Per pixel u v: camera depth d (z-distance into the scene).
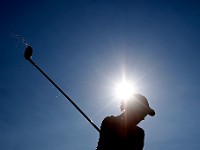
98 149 4.28
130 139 4.26
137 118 4.25
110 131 4.26
